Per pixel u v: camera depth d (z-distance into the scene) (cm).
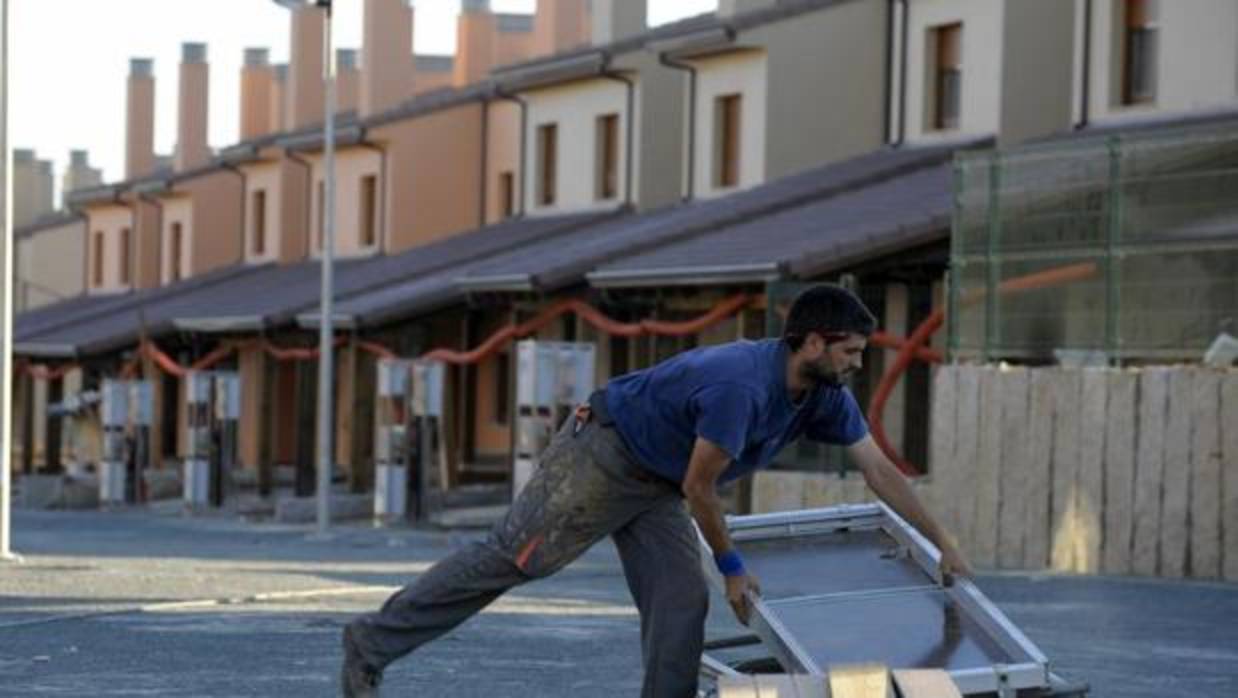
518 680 1418
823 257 3347
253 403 5994
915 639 970
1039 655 959
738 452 938
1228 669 1550
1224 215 2555
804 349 941
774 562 1027
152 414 5409
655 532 985
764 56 4300
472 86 5734
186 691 1370
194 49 7544
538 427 3625
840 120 4272
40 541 3462
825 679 912
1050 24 3788
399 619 1009
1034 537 2631
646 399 964
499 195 5531
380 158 5644
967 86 3916
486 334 4959
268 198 6488
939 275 3488
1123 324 2677
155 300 6325
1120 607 2044
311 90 6712
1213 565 2419
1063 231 2762
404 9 6222
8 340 2792
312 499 4478
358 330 4634
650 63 4788
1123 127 3503
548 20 5844
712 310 3791
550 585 2284
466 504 4453
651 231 4116
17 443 7094
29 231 8256
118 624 1783
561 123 5091
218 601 2002
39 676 1439
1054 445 2612
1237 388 2408
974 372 2733
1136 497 2506
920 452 3622
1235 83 3319
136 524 4341
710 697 970
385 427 4062
